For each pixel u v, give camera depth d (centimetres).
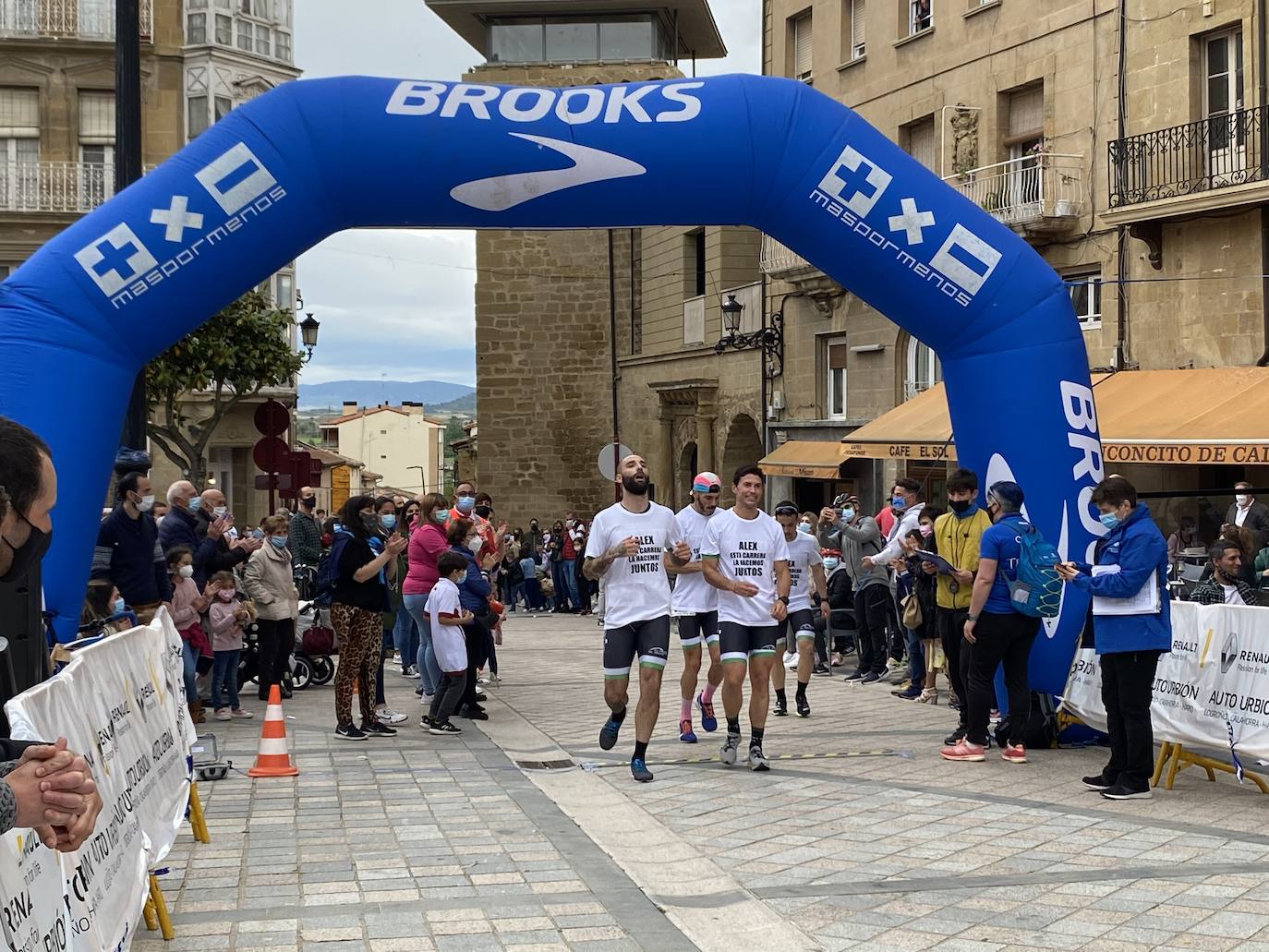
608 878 658
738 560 952
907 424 2133
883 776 925
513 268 3878
